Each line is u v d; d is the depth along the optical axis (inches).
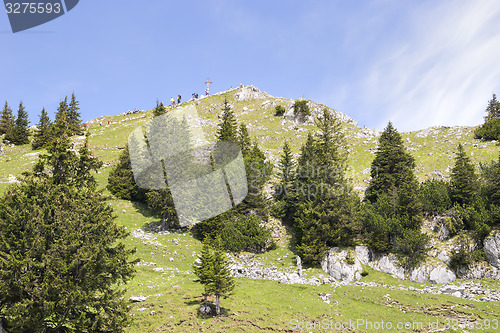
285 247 2054.6
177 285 1450.5
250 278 1695.4
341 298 1502.2
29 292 815.1
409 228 1900.8
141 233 1982.0
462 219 1888.5
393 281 1708.9
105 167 2918.3
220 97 5255.9
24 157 2984.7
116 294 980.6
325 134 2573.8
